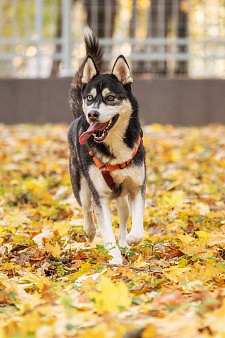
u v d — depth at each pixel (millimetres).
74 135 6141
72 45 16031
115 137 5254
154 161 10531
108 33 15867
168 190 8180
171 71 15938
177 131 13945
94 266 4750
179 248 5305
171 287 4023
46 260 5113
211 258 4727
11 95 15742
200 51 15766
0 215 7266
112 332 3160
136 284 4145
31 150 11664
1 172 9906
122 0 15836
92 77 5617
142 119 15359
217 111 15297
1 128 14570
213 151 11281
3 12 17641
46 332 3223
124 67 5484
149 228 6484
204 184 8836
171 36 16297
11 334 3203
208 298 3686
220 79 15258
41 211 7305
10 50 18281
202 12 15719
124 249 5215
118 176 5328
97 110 5242
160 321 3389
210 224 6312
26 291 4273
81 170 5789
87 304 3727
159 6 15656
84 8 15930
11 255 5387
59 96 15602
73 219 6883
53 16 16594
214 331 3227
